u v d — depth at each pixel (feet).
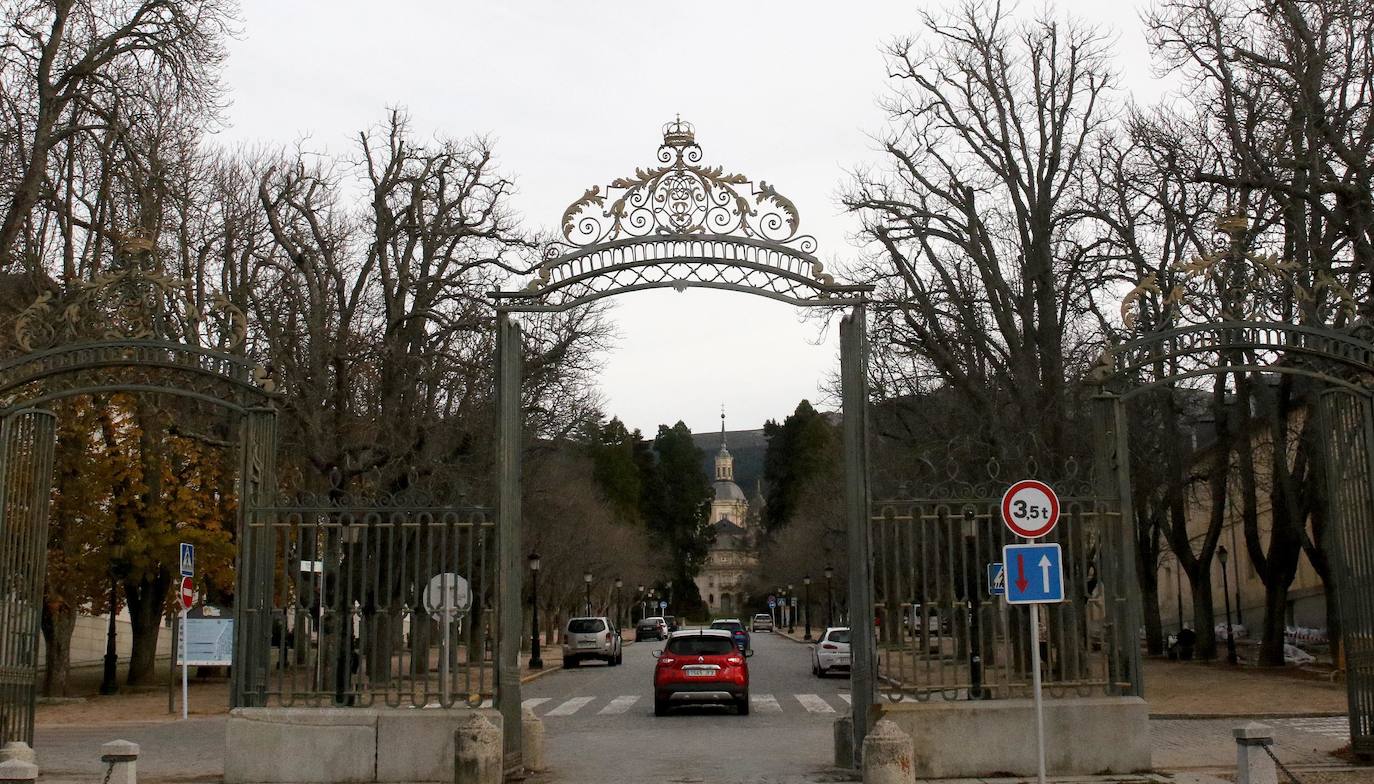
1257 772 39.86
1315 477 104.06
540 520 169.27
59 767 51.93
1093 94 99.60
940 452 101.60
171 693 83.56
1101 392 48.44
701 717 80.94
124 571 100.42
